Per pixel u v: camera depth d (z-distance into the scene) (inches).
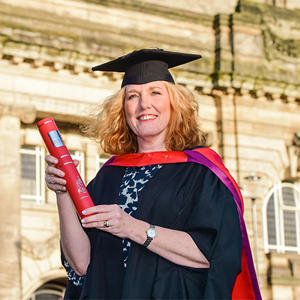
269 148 1060.5
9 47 876.6
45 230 925.8
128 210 160.2
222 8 1111.0
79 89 930.7
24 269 900.6
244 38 1048.2
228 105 1038.4
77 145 960.9
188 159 162.2
